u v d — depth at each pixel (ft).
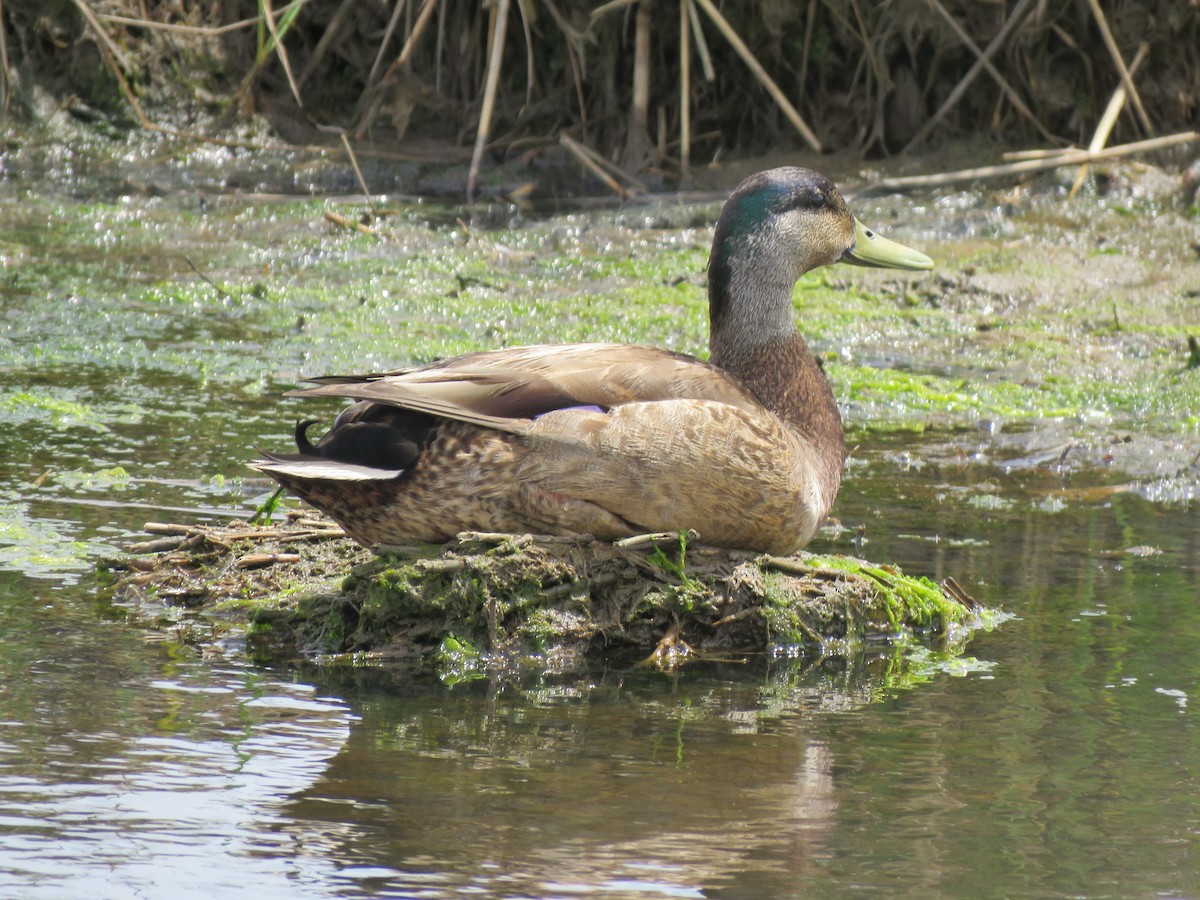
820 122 73.20
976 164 69.56
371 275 61.46
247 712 26.45
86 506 37.47
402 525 31.17
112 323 55.36
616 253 63.87
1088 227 64.03
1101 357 53.47
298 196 71.72
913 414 49.11
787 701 28.02
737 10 72.90
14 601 31.53
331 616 30.37
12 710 25.98
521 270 62.18
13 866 20.70
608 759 24.84
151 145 76.07
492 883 20.49
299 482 31.12
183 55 78.59
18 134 75.31
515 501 30.53
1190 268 60.49
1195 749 25.76
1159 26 69.77
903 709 27.58
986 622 32.35
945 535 37.88
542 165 74.23
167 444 42.86
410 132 77.61
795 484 31.58
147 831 21.81
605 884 20.58
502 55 76.48
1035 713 27.37
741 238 34.55
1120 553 36.73
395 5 78.07
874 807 23.26
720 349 34.78
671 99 75.10
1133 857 21.79
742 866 21.20
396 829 22.04
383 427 30.48
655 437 30.22
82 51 77.00
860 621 31.83
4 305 56.49
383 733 25.72
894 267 36.35
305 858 21.11
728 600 31.37
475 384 30.30
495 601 30.22
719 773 24.41
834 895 20.44
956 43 70.33
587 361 31.27
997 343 55.01
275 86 78.64
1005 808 23.34
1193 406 49.16
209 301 58.23
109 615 31.14
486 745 25.31
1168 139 67.77
